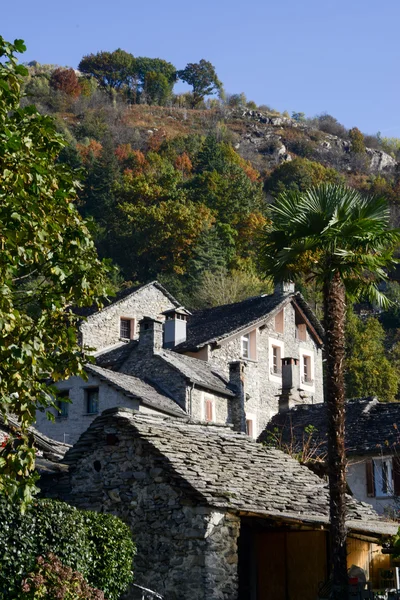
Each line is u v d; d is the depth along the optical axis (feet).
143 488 55.42
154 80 533.14
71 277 44.37
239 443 65.31
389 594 54.65
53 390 41.83
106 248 232.32
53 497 59.16
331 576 55.06
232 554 53.52
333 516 55.01
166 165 303.48
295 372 134.92
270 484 60.49
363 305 246.47
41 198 43.62
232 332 132.77
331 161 469.98
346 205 60.59
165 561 53.31
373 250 62.64
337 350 57.72
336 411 56.65
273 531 60.90
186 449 58.34
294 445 101.96
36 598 41.88
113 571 48.91
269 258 63.82
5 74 41.57
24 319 41.63
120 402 102.99
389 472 94.22
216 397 115.85
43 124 43.98
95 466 57.98
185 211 231.91
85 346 44.93
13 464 39.78
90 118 426.10
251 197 278.26
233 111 526.16
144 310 148.77
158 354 114.21
